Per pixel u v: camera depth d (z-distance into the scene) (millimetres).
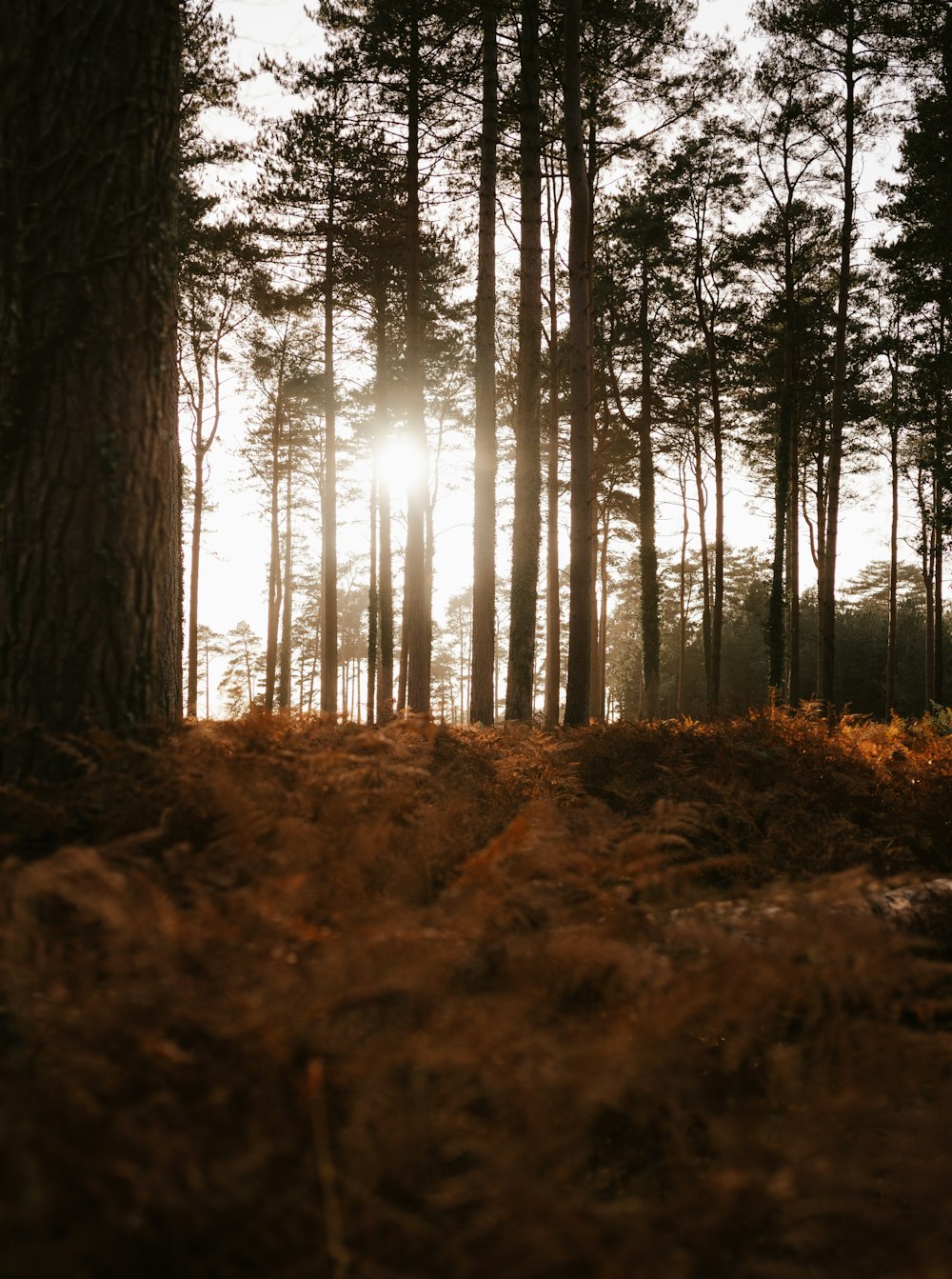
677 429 32688
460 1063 1927
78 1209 1712
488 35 15719
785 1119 2285
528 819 3727
